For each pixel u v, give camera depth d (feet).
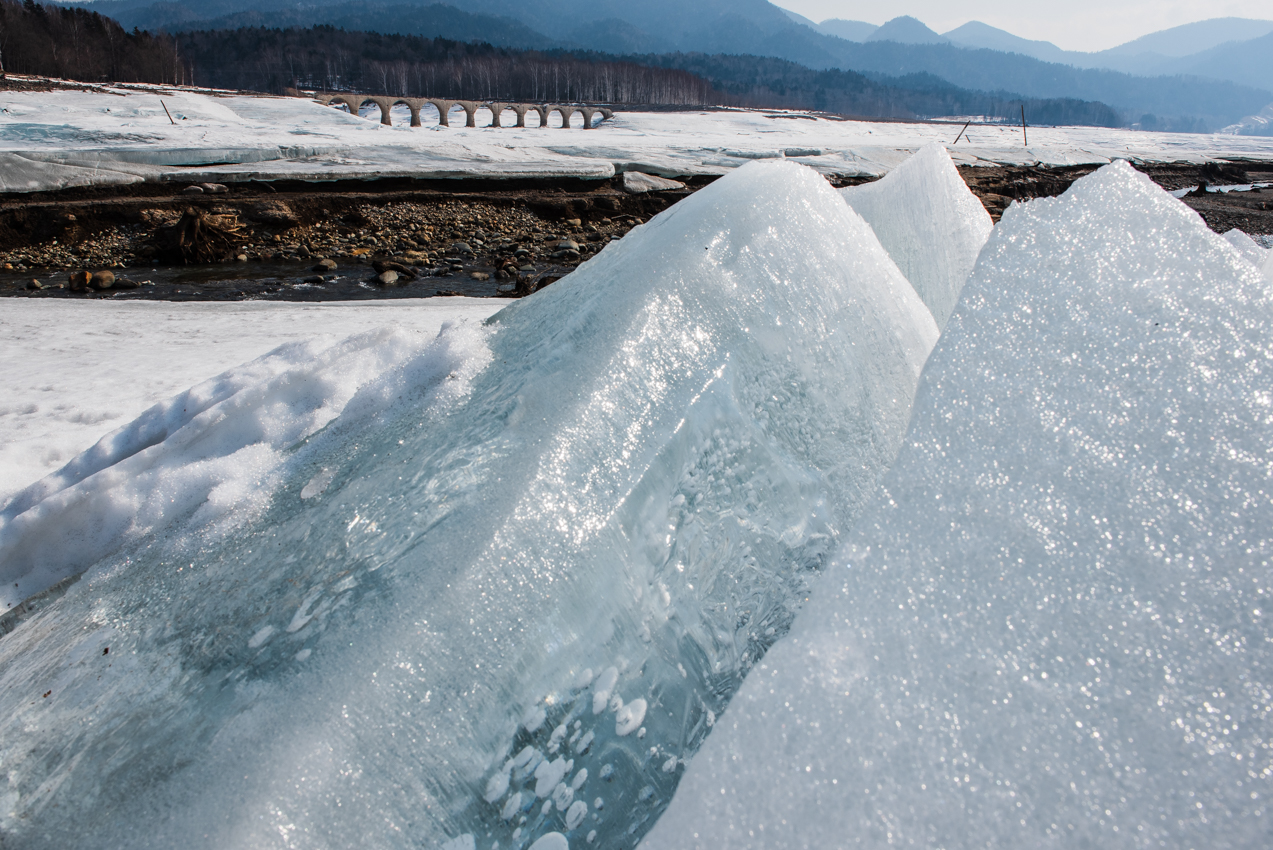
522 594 3.58
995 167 112.57
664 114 243.40
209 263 48.26
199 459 6.33
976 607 2.62
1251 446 2.82
